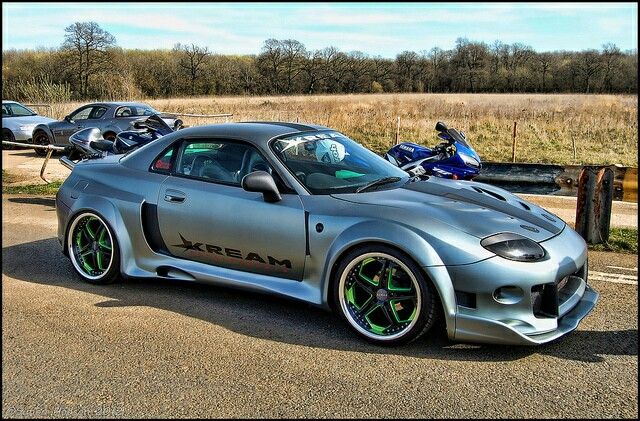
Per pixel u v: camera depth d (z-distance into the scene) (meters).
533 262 3.57
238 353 3.70
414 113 25.42
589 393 3.19
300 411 3.01
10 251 6.24
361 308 3.88
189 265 4.70
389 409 3.03
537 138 19.02
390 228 3.71
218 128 4.85
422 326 3.64
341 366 3.51
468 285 3.53
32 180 11.48
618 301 4.63
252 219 4.27
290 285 4.21
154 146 5.09
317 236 4.00
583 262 3.95
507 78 65.75
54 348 3.79
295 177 4.29
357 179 4.43
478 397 3.14
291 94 64.00
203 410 3.03
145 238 4.86
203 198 4.53
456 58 67.81
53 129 15.86
